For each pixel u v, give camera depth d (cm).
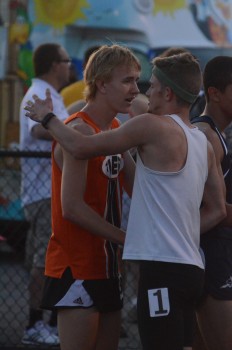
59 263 1294
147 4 2717
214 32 2753
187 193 1231
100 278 1289
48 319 2125
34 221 1964
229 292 1348
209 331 1364
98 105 1296
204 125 1362
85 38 2700
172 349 1226
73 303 1278
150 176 1227
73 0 2709
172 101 1265
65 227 1290
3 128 2836
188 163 1237
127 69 1283
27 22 2748
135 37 2706
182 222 1227
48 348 1900
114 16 2692
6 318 2148
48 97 1287
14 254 2684
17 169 2469
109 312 1320
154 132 1224
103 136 1227
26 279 2486
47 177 1947
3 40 2770
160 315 1217
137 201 1237
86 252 1283
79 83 2170
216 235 1355
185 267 1219
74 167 1254
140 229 1227
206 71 1413
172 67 1255
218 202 1309
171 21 2728
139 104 1719
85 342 1287
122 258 1240
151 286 1221
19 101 2802
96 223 1261
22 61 2770
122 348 1898
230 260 1357
